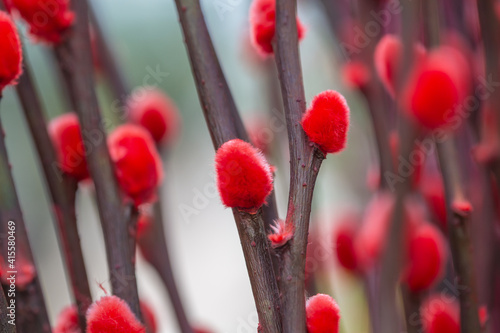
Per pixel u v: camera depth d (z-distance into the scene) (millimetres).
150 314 483
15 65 406
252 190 379
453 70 451
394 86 467
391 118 494
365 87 499
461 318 451
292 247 388
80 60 443
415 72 452
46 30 441
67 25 441
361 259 508
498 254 492
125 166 438
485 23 473
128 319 390
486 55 476
